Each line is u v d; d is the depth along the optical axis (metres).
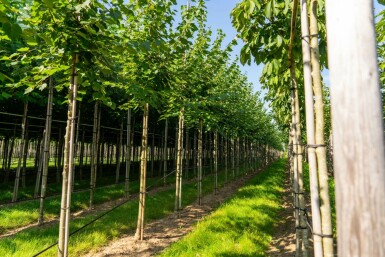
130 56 5.98
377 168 1.01
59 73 8.02
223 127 14.42
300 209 4.40
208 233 6.64
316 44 2.65
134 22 5.82
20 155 10.50
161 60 6.32
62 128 18.12
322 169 2.51
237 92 13.20
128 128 12.60
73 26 3.57
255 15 4.07
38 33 3.34
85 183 15.52
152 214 9.09
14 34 2.41
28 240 6.23
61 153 19.53
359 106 1.05
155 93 5.75
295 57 4.16
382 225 0.98
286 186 17.38
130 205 10.12
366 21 1.08
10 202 10.38
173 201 11.23
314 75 2.62
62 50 3.62
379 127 1.03
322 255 2.48
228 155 30.25
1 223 7.75
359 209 1.00
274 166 33.12
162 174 22.11
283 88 6.74
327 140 21.50
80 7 3.33
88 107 13.84
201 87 9.55
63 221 4.01
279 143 57.25
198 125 11.62
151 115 16.84
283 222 8.47
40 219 7.98
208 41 8.32
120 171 24.30
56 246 6.03
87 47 3.62
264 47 4.17
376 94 1.05
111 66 4.03
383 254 0.97
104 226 7.53
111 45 3.85
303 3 2.68
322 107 2.57
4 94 8.30
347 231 1.02
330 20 1.15
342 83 1.09
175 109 9.55
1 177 18.44
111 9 3.53
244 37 4.21
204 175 21.28
